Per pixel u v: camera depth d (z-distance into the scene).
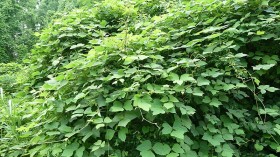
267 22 2.18
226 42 2.22
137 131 1.92
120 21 3.32
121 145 1.89
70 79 2.05
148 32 2.54
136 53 2.07
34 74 3.03
